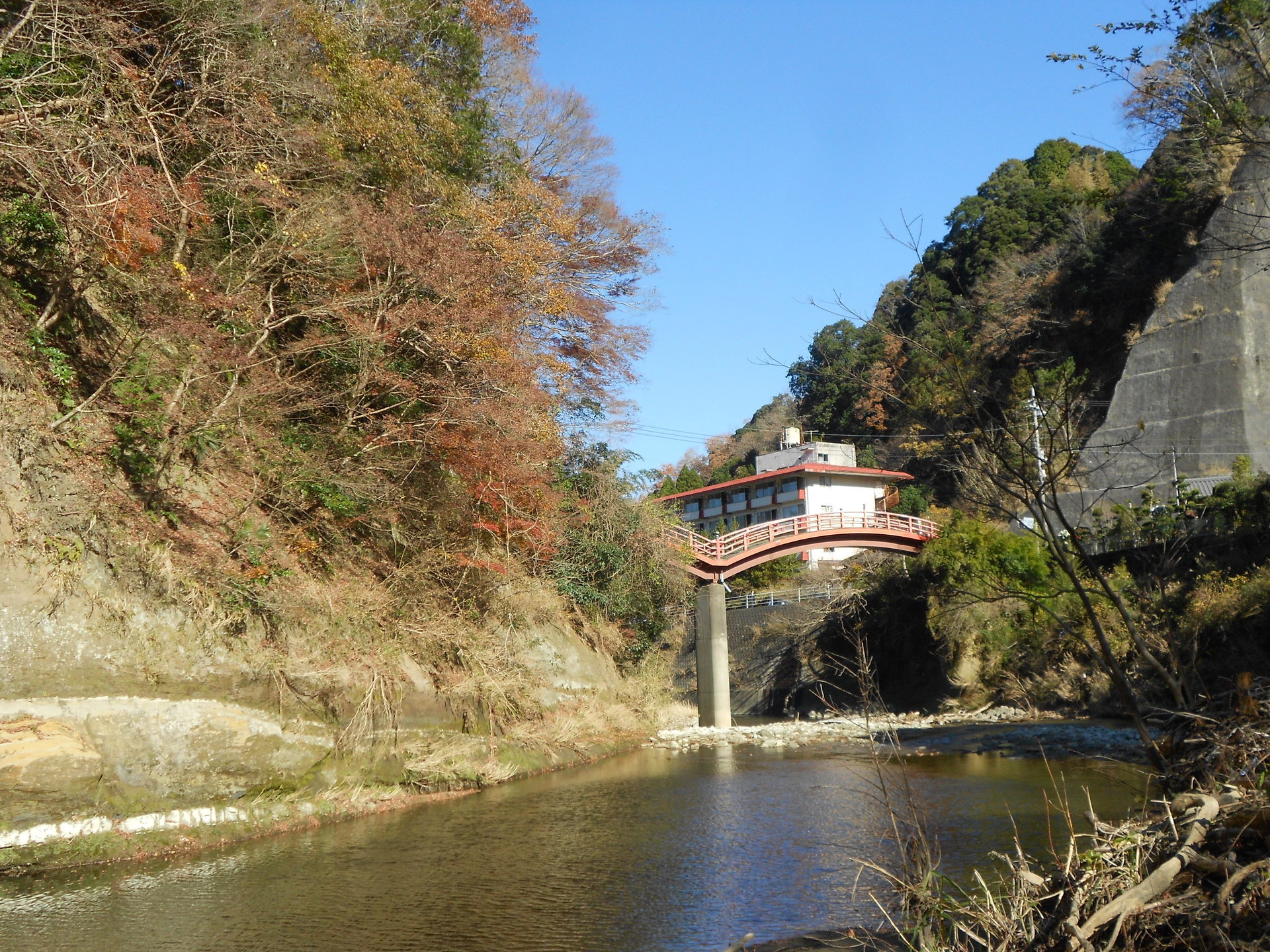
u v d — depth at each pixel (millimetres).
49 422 10664
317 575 14008
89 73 11430
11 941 6855
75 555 9953
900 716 32469
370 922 7328
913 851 6203
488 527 19219
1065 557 7199
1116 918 4328
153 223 12336
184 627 10758
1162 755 7016
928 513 44812
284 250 13719
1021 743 20672
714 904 7750
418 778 14156
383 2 19172
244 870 9172
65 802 9234
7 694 8969
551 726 19969
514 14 23672
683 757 21625
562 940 6852
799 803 13180
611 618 30094
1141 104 8703
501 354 17359
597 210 25297
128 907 7785
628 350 25641
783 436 65062
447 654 16438
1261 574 21547
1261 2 7840
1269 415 40969
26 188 11039
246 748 11000
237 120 13531
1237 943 4008
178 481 12320
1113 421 43750
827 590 49094
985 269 47562
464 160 19625
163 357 12969
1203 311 43906
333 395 14602
